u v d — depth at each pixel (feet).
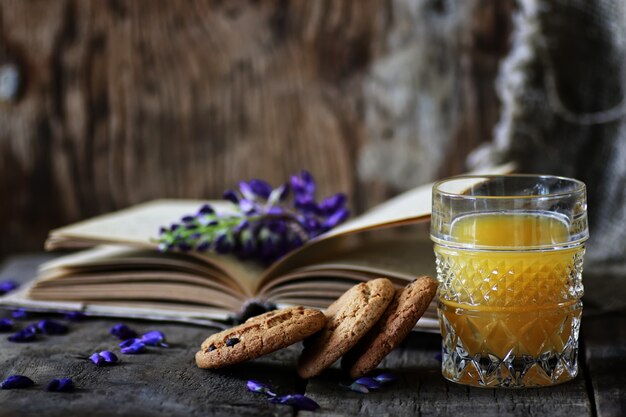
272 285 2.63
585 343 2.53
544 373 2.26
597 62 3.26
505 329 2.24
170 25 3.94
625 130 3.23
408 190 3.94
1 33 3.95
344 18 3.89
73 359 2.47
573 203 2.25
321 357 2.27
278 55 3.94
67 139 4.02
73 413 2.16
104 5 3.94
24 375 2.37
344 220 2.86
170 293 2.74
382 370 2.39
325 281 2.61
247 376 2.36
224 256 2.78
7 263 3.59
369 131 3.93
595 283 2.91
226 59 3.95
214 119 3.99
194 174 4.02
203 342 2.47
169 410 2.18
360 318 2.26
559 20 3.21
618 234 3.22
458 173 3.88
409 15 3.84
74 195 4.05
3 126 4.01
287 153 3.99
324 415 2.17
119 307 2.74
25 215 4.06
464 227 2.26
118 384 2.31
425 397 2.24
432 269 2.56
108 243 2.75
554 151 3.29
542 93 3.25
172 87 3.98
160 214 3.08
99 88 3.99
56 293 2.79
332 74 3.93
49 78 3.98
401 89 3.89
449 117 3.85
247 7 3.93
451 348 2.31
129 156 4.02
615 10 3.16
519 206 2.24
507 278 2.24
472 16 3.78
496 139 3.37
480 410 2.17
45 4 3.93
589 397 2.27
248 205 2.81
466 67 3.82
